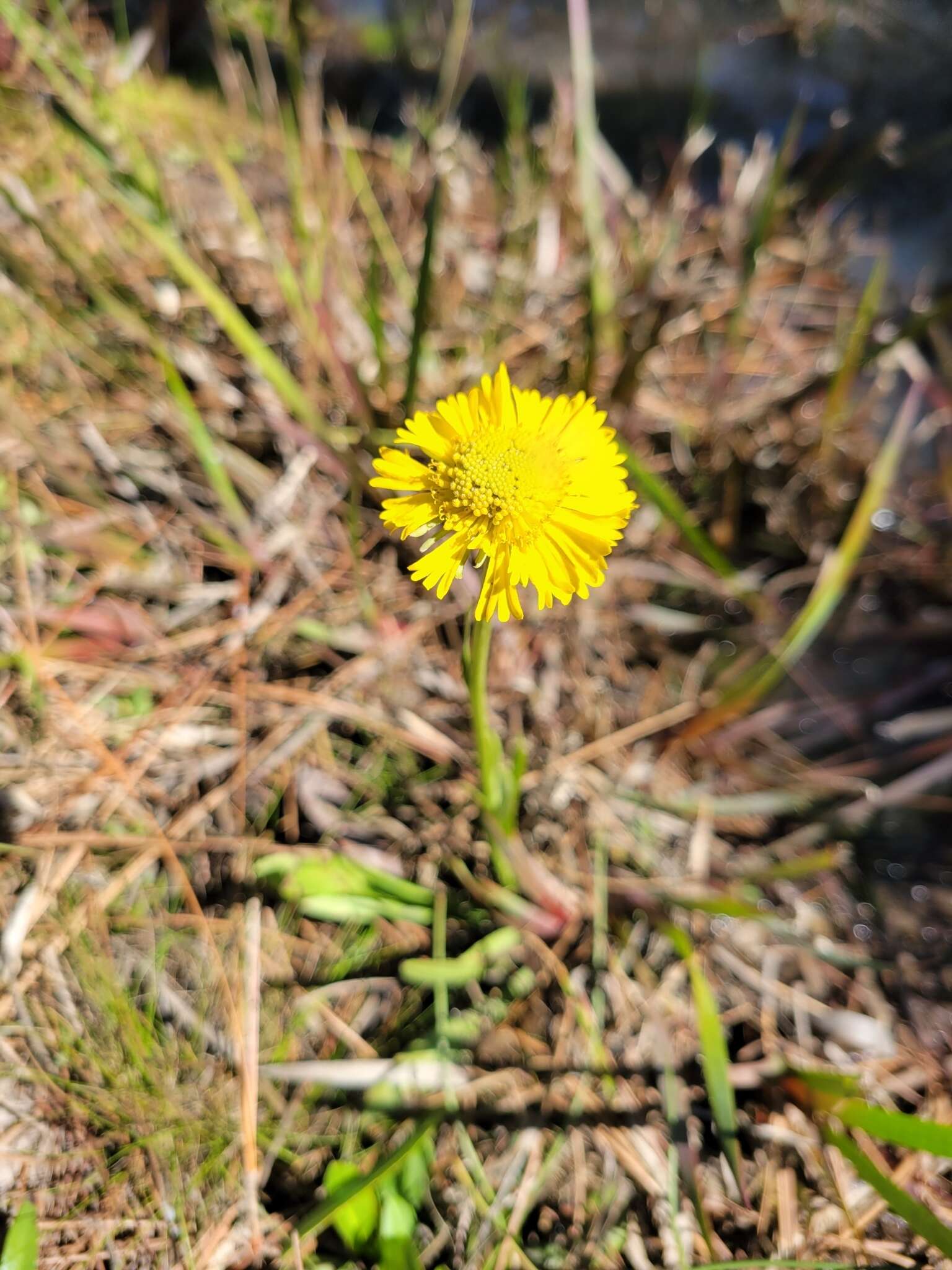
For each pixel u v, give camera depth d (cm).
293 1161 17
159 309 23
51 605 20
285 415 23
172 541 22
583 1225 17
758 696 21
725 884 20
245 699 21
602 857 20
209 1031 17
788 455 25
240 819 20
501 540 13
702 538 19
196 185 25
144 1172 16
